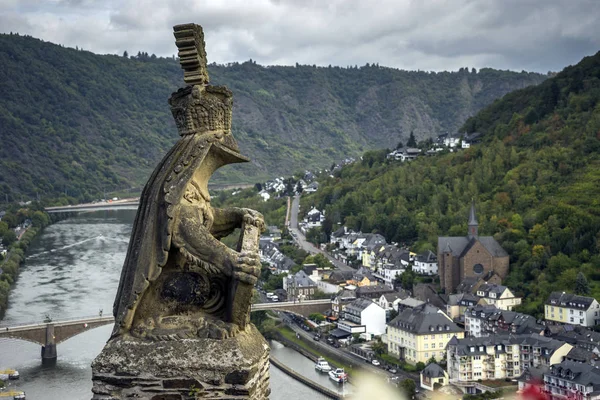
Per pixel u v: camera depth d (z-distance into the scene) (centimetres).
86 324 12356
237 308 1218
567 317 14838
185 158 1250
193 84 1298
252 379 1198
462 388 11850
